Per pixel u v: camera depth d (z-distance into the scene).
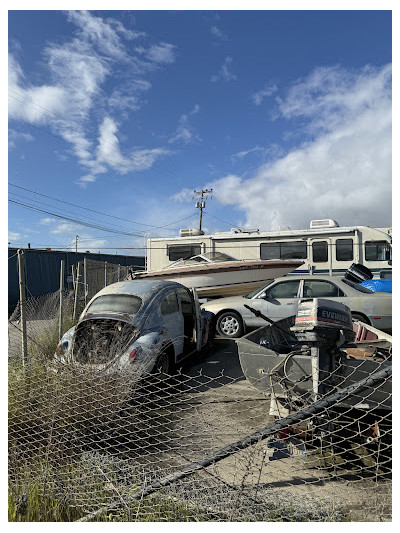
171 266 11.52
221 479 3.05
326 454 3.43
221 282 10.95
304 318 3.55
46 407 3.60
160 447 3.69
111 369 3.94
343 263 11.96
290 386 3.65
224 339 8.84
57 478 3.10
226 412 4.59
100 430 3.62
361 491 2.98
